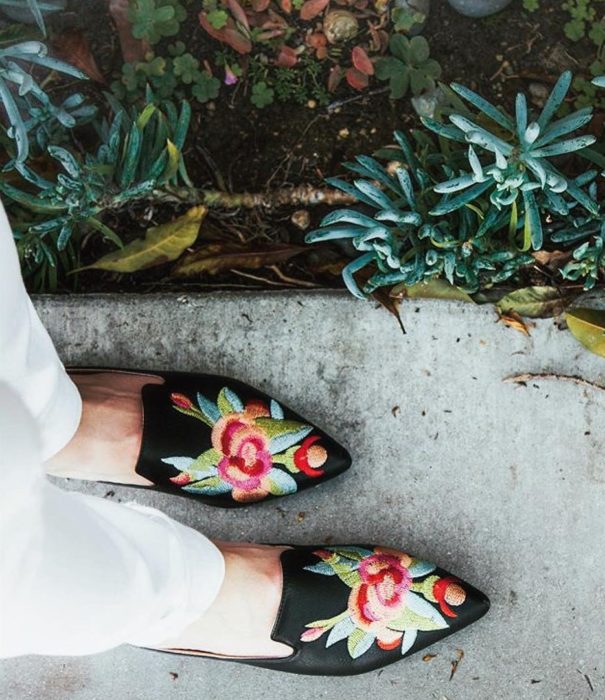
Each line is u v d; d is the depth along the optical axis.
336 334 1.00
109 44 1.05
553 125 0.91
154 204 1.04
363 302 1.00
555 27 1.05
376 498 0.99
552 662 0.97
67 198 0.94
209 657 0.95
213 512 1.00
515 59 1.05
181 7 1.05
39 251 0.98
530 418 0.99
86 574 0.75
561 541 0.98
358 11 1.05
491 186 0.96
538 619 0.98
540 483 0.98
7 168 0.92
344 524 0.99
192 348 1.01
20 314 0.73
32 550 0.72
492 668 0.98
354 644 0.95
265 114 1.05
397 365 1.00
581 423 0.99
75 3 1.05
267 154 1.05
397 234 0.97
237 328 1.01
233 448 0.97
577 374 0.99
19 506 0.71
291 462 0.97
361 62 1.04
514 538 0.98
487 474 0.99
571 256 0.99
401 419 0.99
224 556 0.93
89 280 1.04
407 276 0.96
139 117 0.94
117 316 1.01
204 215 1.01
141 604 0.80
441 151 1.01
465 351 0.99
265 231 1.04
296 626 0.95
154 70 1.04
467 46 1.05
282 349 1.00
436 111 0.98
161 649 0.94
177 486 0.97
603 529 0.98
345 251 1.03
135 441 0.95
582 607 0.98
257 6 1.05
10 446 0.70
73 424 0.85
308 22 1.05
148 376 0.97
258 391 0.98
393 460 0.99
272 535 1.00
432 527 0.99
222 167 1.05
